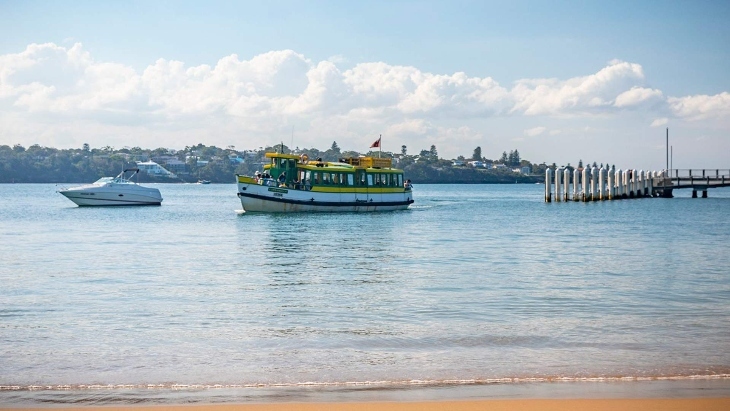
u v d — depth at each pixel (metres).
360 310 26.75
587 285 32.91
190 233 65.50
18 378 17.52
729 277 35.53
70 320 24.83
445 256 45.59
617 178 119.75
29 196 177.62
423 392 16.03
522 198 169.12
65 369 18.36
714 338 21.67
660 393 15.74
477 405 14.77
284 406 14.70
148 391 16.30
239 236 61.78
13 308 27.12
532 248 50.66
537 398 15.34
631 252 47.84
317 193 87.06
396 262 42.41
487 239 58.12
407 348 20.58
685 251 48.34
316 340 21.67
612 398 15.30
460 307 27.27
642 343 21.00
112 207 113.94
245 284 33.59
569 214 92.88
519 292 30.88
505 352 19.98
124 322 24.52
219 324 24.19
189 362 19.05
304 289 32.00
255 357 19.58
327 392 16.12
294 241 56.59
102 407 14.89
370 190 92.44
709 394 15.63
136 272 38.06
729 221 78.31
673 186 124.38
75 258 45.19
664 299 29.03
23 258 45.25
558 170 115.81
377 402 15.06
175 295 30.34
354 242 55.59
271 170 86.12
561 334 22.33
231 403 15.15
